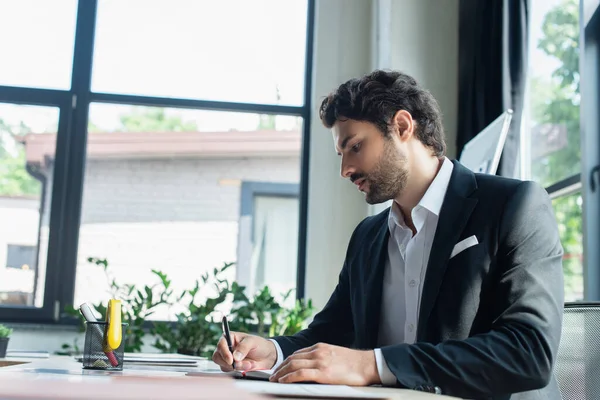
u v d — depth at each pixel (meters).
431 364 1.22
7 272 3.98
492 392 1.23
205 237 4.21
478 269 1.47
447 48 3.80
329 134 4.05
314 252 3.95
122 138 4.20
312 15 4.27
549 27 3.18
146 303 3.53
